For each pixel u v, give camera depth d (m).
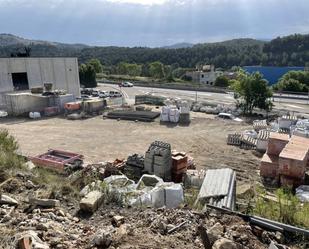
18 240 3.92
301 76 64.50
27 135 25.72
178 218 5.03
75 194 6.18
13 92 37.72
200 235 4.41
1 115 32.78
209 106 38.16
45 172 8.04
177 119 31.36
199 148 23.09
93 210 5.39
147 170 14.63
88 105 34.59
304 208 6.21
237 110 36.41
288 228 4.79
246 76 36.38
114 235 4.33
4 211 5.13
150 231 4.58
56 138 25.06
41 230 4.43
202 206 6.66
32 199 5.54
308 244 4.59
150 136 26.25
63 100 35.31
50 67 42.78
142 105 40.31
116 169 14.09
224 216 5.20
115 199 5.89
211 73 86.19
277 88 58.62
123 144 23.84
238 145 23.88
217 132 27.80
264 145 22.19
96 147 22.94
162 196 6.89
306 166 16.70
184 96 49.50
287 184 15.05
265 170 16.72
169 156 14.72
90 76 64.19
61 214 5.18
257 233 4.69
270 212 5.94
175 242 4.26
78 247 4.05
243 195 10.11
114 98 43.00
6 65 37.69
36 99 34.25
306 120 26.66
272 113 36.06
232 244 4.05
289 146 16.83
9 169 7.38
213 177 9.31
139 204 5.93
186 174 14.62
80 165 14.81
